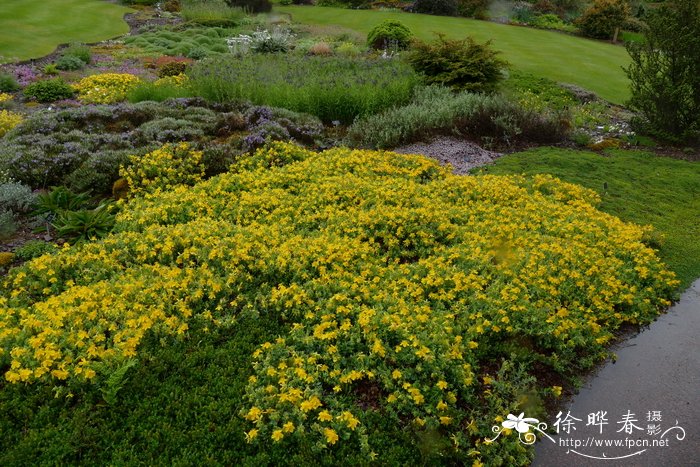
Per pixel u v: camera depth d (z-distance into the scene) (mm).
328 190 8703
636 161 11891
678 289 7336
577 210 8766
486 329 5770
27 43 22062
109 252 6969
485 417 4801
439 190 9133
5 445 4234
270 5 35469
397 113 12695
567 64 20969
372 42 23375
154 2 35031
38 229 7680
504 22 31422
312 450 4289
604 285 6770
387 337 5484
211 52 23688
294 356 5215
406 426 4629
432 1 32969
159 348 5301
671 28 12492
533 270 6750
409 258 7523
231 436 4410
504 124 12508
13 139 10578
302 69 16578
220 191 8703
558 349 5824
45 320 5406
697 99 12828
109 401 4555
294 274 6527
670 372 5738
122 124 11953
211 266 6734
